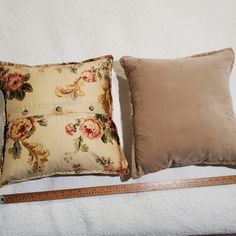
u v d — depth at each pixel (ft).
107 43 4.41
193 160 3.72
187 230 3.82
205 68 3.83
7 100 3.77
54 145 3.53
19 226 3.71
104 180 3.91
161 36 4.48
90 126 3.64
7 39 4.36
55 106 3.65
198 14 4.59
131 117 3.99
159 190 3.86
